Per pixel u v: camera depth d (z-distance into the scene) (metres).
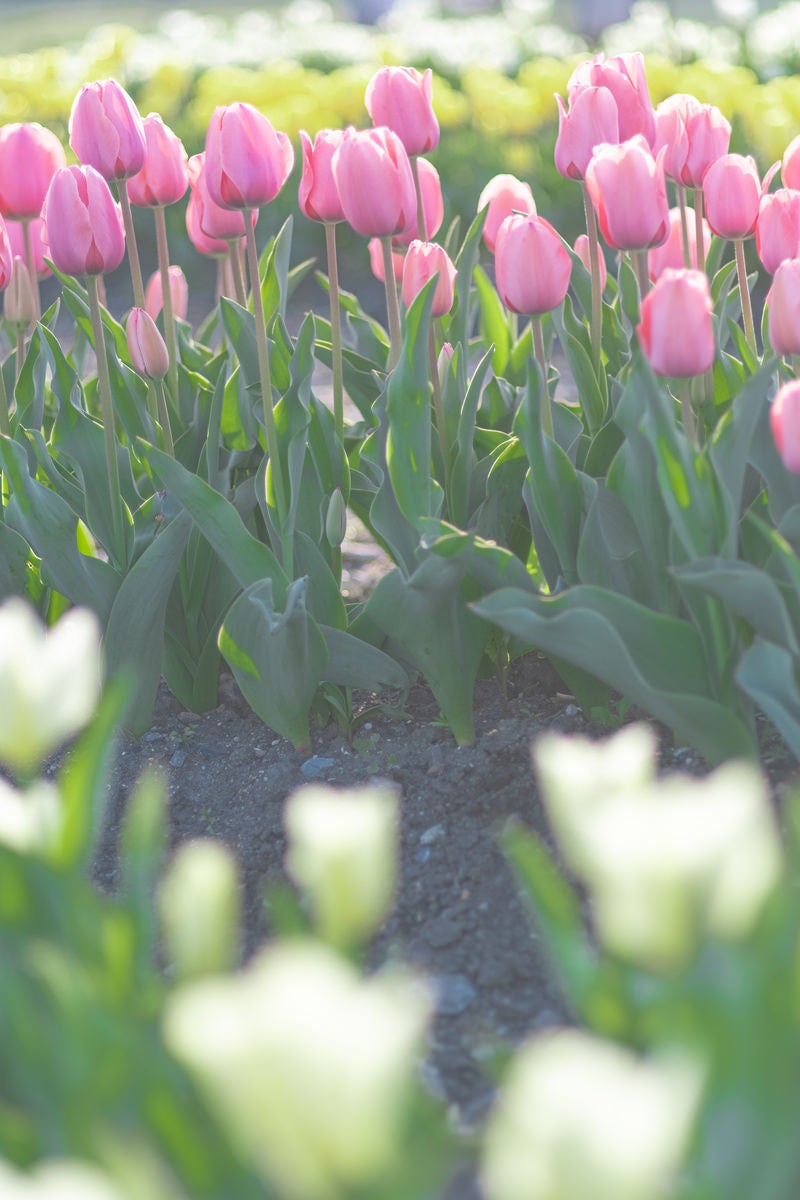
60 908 1.19
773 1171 0.91
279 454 2.44
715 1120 0.91
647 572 2.29
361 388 2.86
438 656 2.36
